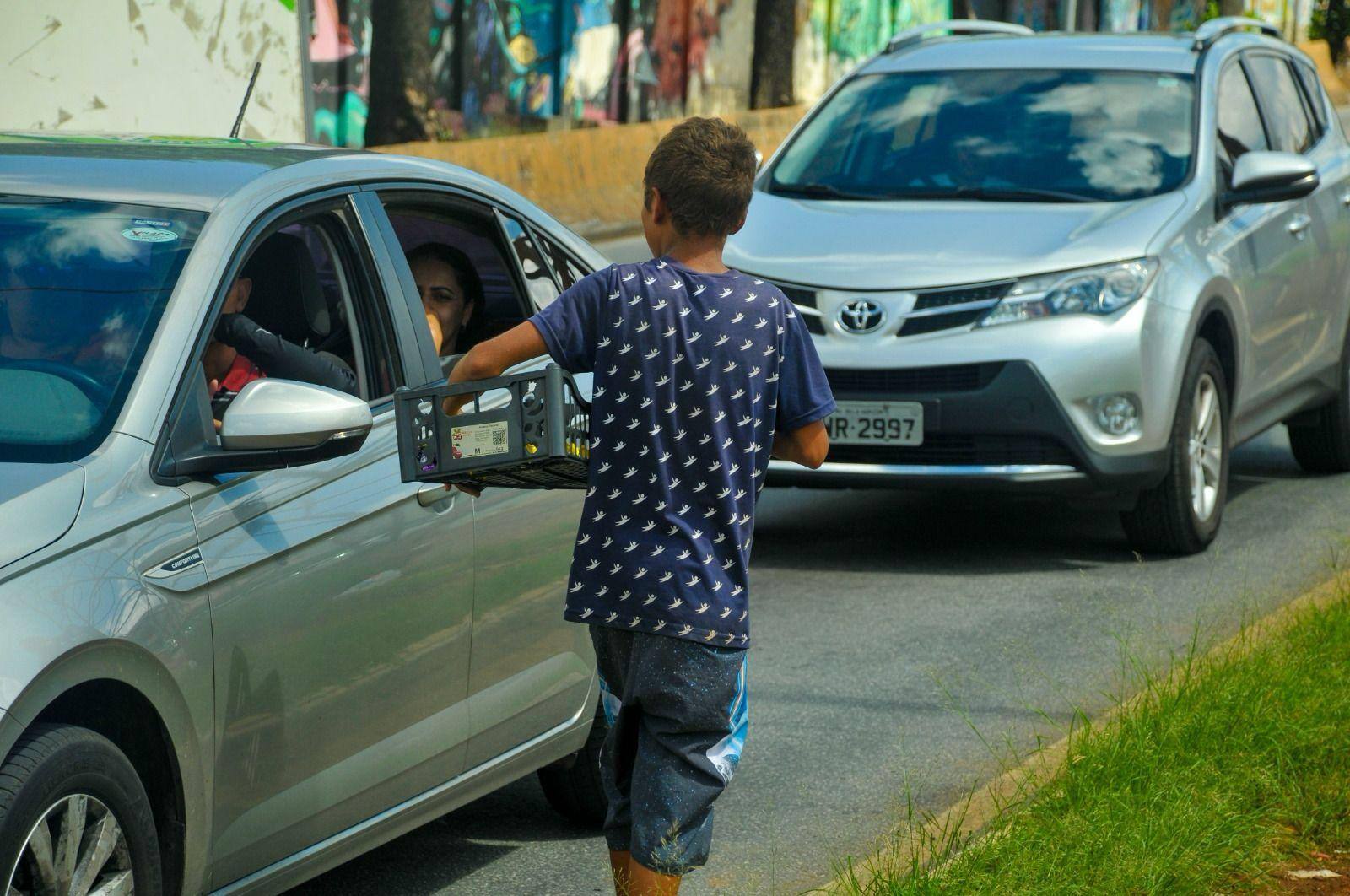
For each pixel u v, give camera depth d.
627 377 6.12
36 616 5.75
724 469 6.18
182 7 25.48
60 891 5.82
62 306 6.89
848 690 11.66
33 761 5.65
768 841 9.16
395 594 7.42
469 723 8.01
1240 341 16.06
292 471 7.03
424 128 32.62
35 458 6.31
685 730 6.33
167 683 6.22
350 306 7.86
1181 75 17.16
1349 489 18.72
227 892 6.70
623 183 36.53
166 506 6.42
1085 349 14.23
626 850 6.80
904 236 15.19
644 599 6.16
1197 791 8.43
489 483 6.51
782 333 6.30
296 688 6.89
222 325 7.68
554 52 37.50
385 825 7.57
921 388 14.38
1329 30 69.69
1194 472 15.30
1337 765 9.02
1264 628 11.20
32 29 23.41
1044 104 17.03
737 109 44.03
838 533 16.41
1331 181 18.80
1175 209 15.48
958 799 9.74
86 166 7.75
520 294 9.04
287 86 27.50
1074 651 12.49
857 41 49.62
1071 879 7.51
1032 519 17.03
